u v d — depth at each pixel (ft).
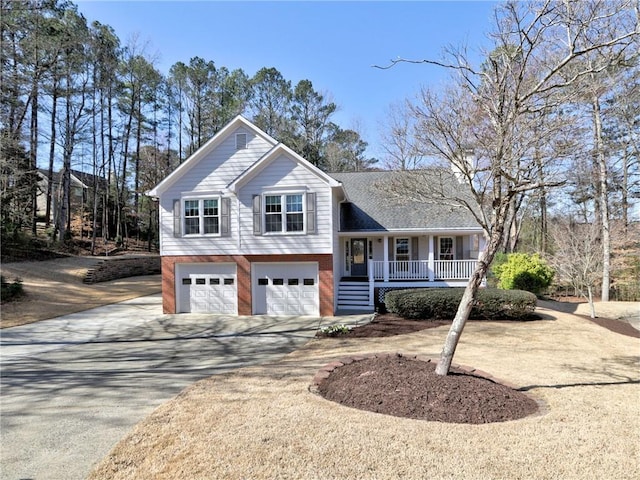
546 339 37.96
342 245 67.36
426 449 14.75
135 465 14.44
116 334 44.42
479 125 25.48
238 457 14.34
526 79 24.02
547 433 16.26
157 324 49.85
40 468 14.89
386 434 16.02
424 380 21.34
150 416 19.13
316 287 54.95
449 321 47.55
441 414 18.13
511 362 28.96
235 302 56.65
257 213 55.31
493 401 19.49
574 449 14.87
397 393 20.17
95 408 21.13
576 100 22.99
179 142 142.10
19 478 14.24
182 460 14.40
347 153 143.02
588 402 20.42
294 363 29.76
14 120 89.25
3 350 37.29
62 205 102.27
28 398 23.16
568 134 22.57
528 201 69.36
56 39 85.56
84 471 14.55
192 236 56.85
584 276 57.26
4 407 21.70
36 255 86.53
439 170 33.76
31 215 97.50
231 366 30.01
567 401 20.54
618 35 21.63
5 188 80.84
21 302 60.18
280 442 15.40
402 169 42.55
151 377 27.27
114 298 70.90
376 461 13.89
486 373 25.18
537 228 112.57
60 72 89.86
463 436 15.84
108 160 119.55
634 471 13.35
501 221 21.72
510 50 23.68
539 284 65.92
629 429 16.81
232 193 56.34
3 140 73.61
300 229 54.75
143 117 128.57
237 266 55.93
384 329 43.27
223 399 21.16
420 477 12.92
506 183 25.03
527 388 22.79
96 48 103.76
